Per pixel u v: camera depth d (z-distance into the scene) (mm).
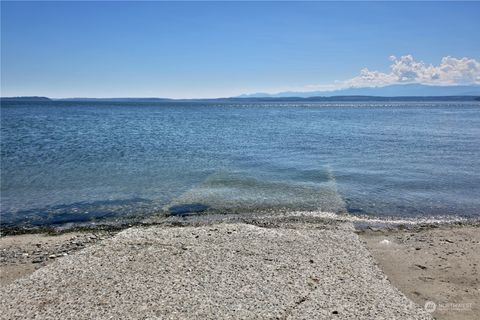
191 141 34375
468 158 24406
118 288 7082
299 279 7484
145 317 6105
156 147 29859
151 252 8789
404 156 25250
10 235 11195
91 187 16750
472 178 18438
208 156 25344
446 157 24828
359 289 7184
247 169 20734
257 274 7656
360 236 10781
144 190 16250
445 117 78875
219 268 7914
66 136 37844
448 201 14703
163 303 6527
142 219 12672
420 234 11008
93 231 11539
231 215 13008
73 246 10148
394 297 6953
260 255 8656
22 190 16219
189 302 6551
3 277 8195
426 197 15234
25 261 9141
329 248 9305
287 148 29531
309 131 45656
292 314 6230
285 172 19875
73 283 7332
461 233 11102
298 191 16047
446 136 39031
